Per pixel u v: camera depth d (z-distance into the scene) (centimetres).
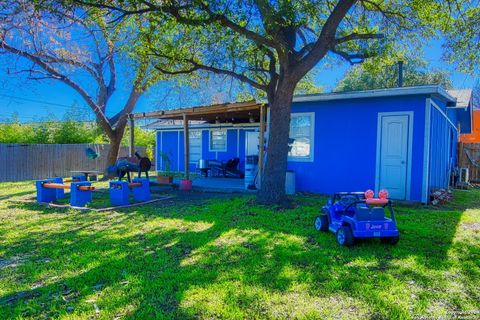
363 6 811
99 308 283
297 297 298
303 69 696
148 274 356
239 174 1434
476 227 555
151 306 284
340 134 905
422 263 383
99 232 537
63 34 907
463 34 765
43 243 478
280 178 740
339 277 342
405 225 566
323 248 441
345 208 483
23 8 645
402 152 823
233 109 1024
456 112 1406
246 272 355
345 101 897
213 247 446
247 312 273
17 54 888
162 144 1817
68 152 1662
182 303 289
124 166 1024
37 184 838
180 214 668
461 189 1196
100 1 640
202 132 1659
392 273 354
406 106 816
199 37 812
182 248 445
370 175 867
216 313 272
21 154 1476
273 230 534
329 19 660
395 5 822
